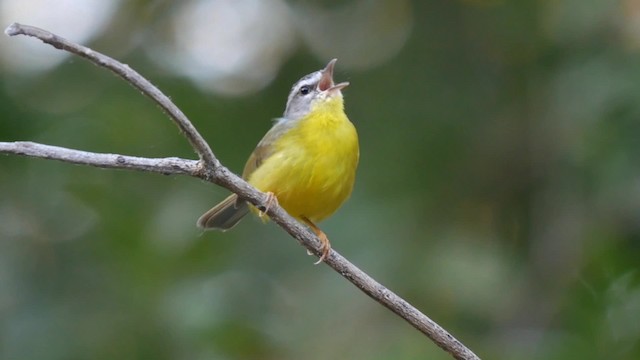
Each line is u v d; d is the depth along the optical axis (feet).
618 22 39.86
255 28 48.73
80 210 44.11
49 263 42.50
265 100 47.16
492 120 46.55
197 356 40.04
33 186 44.11
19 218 43.50
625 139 38.27
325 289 44.39
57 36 20.47
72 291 41.88
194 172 23.07
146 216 44.04
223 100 46.85
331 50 48.39
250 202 24.06
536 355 38.68
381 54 48.08
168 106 21.88
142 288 41.50
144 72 47.16
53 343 40.16
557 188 44.83
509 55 46.55
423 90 46.93
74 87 46.47
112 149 44.75
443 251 44.62
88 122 45.29
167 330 40.34
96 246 42.91
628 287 40.01
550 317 43.27
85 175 44.70
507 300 43.91
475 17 46.96
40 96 45.52
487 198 46.70
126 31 48.39
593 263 40.88
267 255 45.16
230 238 45.01
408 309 23.73
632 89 38.22
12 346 40.27
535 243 45.55
